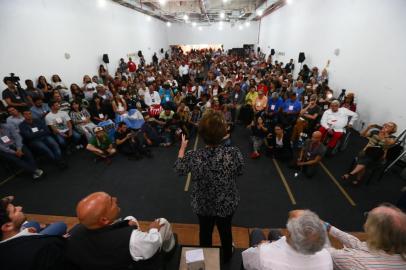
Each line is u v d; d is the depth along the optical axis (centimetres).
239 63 1242
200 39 2072
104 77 782
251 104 575
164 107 566
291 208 295
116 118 514
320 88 599
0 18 455
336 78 645
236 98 617
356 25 550
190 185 344
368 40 505
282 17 1188
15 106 441
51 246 106
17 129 370
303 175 364
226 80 802
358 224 270
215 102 511
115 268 102
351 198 313
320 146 341
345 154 432
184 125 495
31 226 174
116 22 956
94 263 101
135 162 414
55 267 102
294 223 95
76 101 500
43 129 390
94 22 789
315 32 783
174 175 371
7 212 118
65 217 282
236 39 2061
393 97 436
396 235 99
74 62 686
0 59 458
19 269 96
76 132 458
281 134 397
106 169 391
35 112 441
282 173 372
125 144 430
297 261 95
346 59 595
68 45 656
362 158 328
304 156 358
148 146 477
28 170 356
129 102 593
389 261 103
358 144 472
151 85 623
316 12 775
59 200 313
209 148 130
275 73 856
